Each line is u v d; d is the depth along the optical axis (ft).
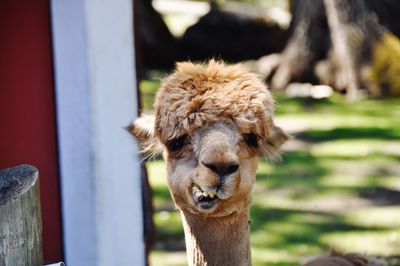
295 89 75.66
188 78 17.26
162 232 45.85
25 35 29.30
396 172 55.62
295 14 77.71
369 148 60.39
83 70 28.25
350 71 75.10
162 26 83.87
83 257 28.89
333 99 73.72
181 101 16.99
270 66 77.36
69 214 29.01
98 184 28.40
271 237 45.75
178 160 17.12
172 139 17.08
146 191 33.71
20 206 15.30
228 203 17.22
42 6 29.35
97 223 28.53
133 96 29.19
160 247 43.88
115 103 28.78
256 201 51.03
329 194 51.93
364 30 75.92
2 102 29.40
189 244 18.17
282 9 103.30
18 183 15.49
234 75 17.37
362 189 52.65
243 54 83.56
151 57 82.69
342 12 76.18
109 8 28.55
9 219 15.20
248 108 16.97
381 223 47.34
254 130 17.07
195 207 16.83
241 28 83.66
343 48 75.51
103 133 28.50
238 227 17.93
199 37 83.92
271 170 56.03
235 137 16.83
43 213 29.22
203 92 17.02
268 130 17.43
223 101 16.85
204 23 84.33
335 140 62.28
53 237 29.35
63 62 28.63
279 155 18.47
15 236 15.28
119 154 28.86
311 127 65.26
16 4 29.25
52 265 16.44
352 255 25.16
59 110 28.86
